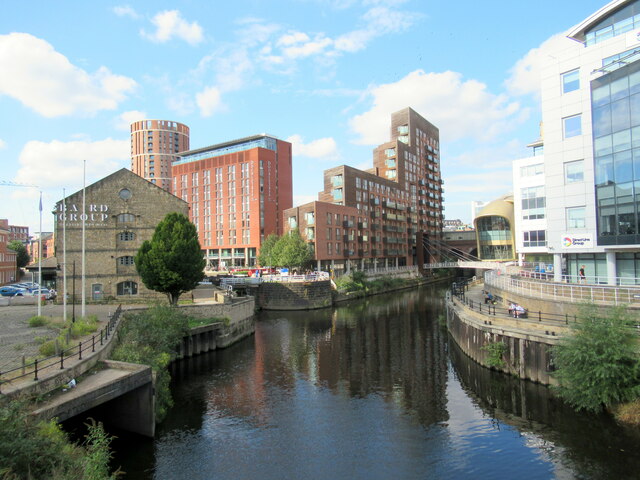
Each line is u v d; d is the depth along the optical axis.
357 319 46.75
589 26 32.28
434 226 119.50
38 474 9.29
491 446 16.58
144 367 17.42
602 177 28.41
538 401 20.12
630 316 18.39
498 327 24.08
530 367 21.86
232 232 95.19
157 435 18.05
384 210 94.81
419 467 15.30
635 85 25.98
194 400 22.30
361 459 15.98
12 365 16.42
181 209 40.38
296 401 22.03
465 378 25.06
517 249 52.91
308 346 34.16
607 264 29.78
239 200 94.50
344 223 79.00
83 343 20.12
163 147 154.38
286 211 78.94
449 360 29.05
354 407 21.08
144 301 38.62
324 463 15.73
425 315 48.19
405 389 23.53
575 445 16.09
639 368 16.75
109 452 15.84
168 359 24.17
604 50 31.05
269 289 56.62
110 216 38.91
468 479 14.37
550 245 33.75
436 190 123.00
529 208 51.72
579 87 32.41
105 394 15.13
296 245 65.62
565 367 18.44
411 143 110.06
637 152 25.95
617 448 15.64
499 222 84.38
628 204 26.59
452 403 21.25
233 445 17.17
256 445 17.19
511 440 16.98
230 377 26.12
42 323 25.95
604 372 16.64
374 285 72.81
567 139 32.97
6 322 27.39
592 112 29.11
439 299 63.25
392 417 19.77
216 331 33.25
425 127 119.94
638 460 14.80
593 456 15.29
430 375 25.89
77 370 16.06
